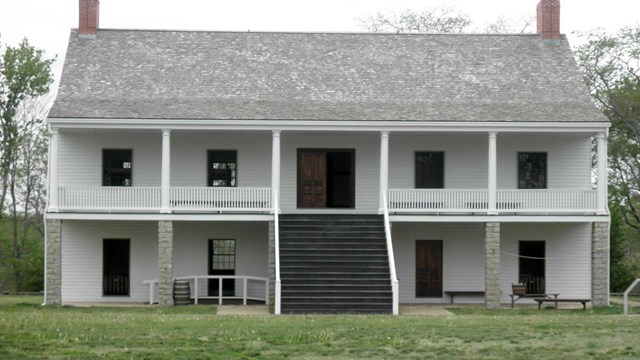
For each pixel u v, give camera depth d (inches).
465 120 1438.2
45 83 2123.5
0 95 2098.9
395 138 1553.9
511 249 1551.4
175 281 1445.6
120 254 1540.4
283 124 1433.3
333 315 1194.6
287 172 1551.4
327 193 1562.5
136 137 1537.9
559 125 1439.5
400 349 832.9
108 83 1531.7
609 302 1470.2
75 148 1530.5
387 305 1290.6
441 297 1547.7
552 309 1396.4
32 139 2225.6
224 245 1550.2
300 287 1302.9
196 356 791.1
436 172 1557.6
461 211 1443.2
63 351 795.4
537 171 1556.3
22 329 900.6
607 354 810.8
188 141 1544.0
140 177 1536.7
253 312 1304.1
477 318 1104.2
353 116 1448.1
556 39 1669.5
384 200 1437.0
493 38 1680.6
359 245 1382.9
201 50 1625.2
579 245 1552.7
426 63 1617.9
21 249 2266.2
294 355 804.0
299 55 1626.5
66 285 1531.7
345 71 1592.0
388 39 1674.5
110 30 1643.7
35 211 2459.4
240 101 1501.0
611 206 1948.8
